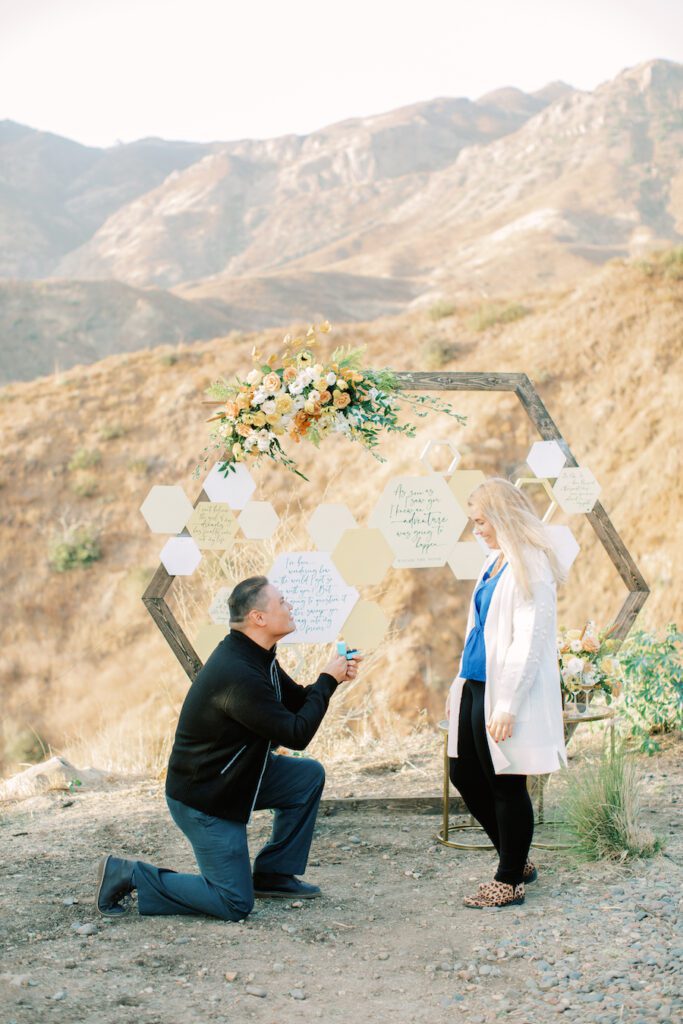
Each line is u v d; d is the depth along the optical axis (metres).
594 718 4.78
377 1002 3.05
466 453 19.20
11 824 5.48
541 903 3.85
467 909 3.86
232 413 4.62
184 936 3.60
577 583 16.33
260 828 5.04
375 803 5.34
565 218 119.19
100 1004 3.01
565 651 4.92
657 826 4.73
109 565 20.97
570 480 5.28
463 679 4.02
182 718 3.80
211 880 3.77
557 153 155.50
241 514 4.85
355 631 4.94
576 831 4.45
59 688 18.83
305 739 3.72
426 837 4.88
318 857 4.62
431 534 5.02
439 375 5.11
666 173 136.62
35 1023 2.83
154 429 23.86
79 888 4.16
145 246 179.50
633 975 3.15
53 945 3.51
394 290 96.50
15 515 22.17
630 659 5.78
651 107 160.88
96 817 5.42
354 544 4.90
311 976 3.25
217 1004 3.03
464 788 4.04
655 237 114.94
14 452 23.62
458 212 151.62
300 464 20.25
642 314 21.56
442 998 3.07
